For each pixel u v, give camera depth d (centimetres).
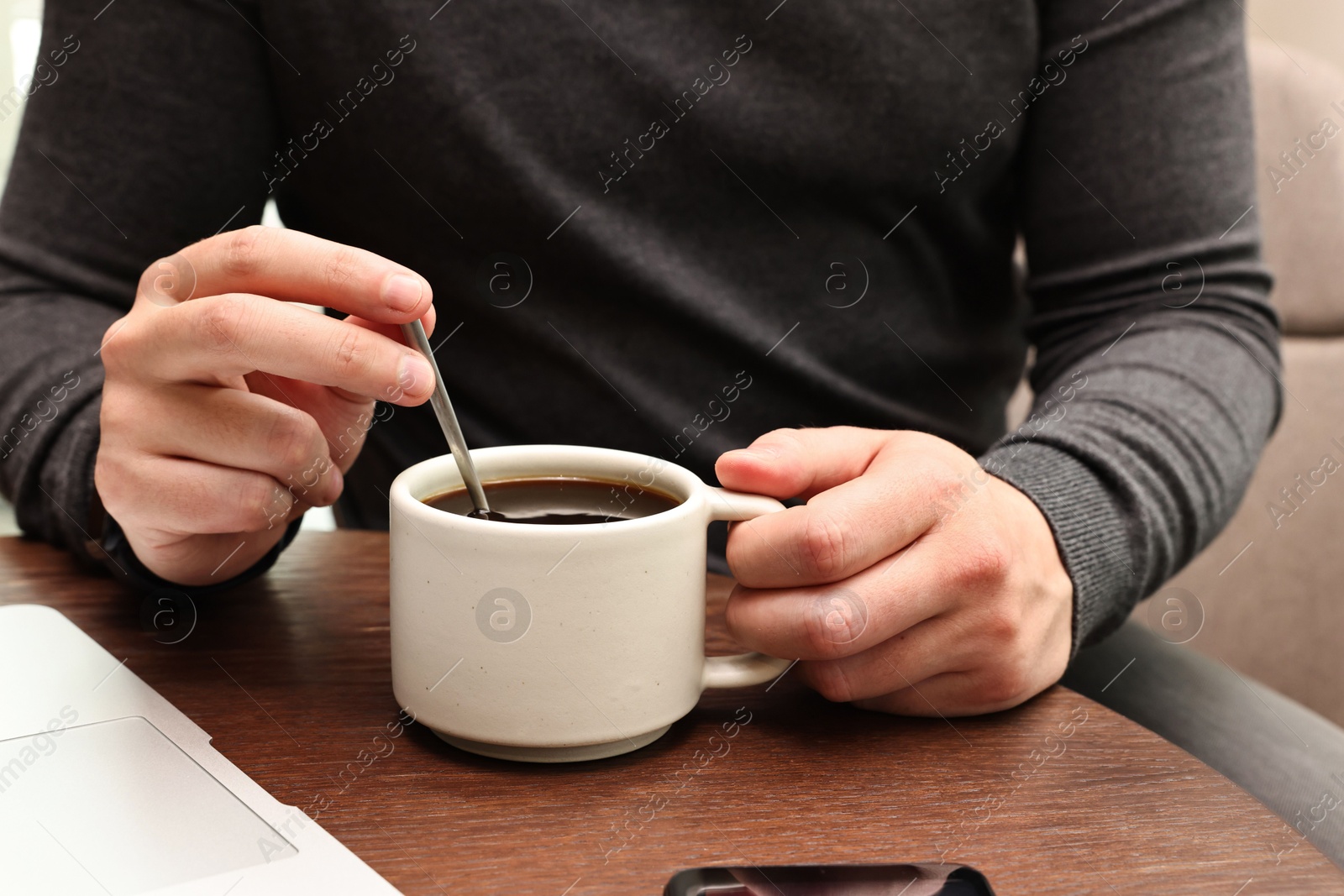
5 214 106
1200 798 84
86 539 95
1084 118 117
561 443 114
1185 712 103
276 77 109
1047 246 122
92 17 105
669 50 107
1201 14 114
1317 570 156
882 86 108
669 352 111
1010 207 129
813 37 107
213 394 88
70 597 94
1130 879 80
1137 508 95
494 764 84
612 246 108
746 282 112
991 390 129
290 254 85
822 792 83
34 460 96
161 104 107
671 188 109
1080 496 94
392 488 85
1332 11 199
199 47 107
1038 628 89
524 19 106
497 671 83
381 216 110
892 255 115
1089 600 92
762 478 87
